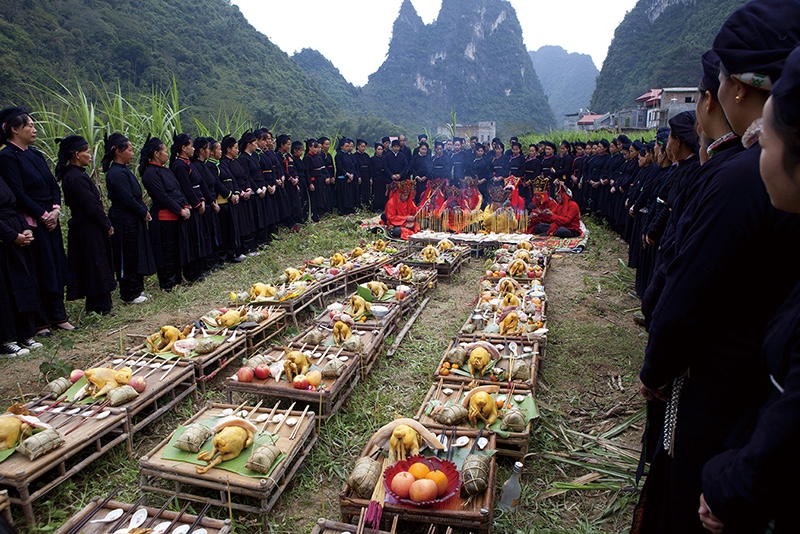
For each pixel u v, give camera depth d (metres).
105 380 3.76
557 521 3.07
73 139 5.80
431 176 12.54
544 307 5.75
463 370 4.25
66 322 5.80
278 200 10.52
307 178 11.90
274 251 9.41
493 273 7.06
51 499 3.15
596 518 3.09
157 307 6.46
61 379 3.89
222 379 4.77
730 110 1.71
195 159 7.75
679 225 1.92
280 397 3.91
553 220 10.67
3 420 3.07
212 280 7.66
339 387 4.02
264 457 3.03
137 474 3.43
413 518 2.73
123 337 5.61
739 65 1.58
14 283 5.04
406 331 5.70
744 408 1.65
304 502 3.26
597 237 10.65
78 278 5.98
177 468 3.04
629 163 10.16
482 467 2.87
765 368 1.37
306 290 6.23
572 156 13.22
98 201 5.92
